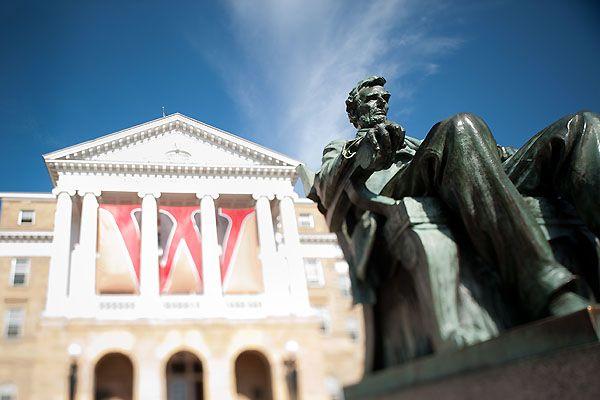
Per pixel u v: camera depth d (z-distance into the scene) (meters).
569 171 1.87
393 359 2.21
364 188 2.25
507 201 1.77
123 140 37.56
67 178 35.03
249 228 34.84
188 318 31.19
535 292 1.67
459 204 1.89
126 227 33.62
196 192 35.81
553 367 1.30
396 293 2.18
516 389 1.39
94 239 33.28
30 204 36.41
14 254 34.44
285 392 30.78
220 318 31.55
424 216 1.96
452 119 1.95
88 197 34.56
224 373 30.36
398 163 2.49
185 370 31.23
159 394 29.25
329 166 2.40
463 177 1.87
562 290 1.63
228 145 38.56
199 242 34.12
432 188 2.07
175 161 37.44
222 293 32.66
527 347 1.39
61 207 34.00
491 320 1.81
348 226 2.44
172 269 32.75
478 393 1.52
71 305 30.69
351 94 2.62
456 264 1.87
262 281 34.03
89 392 28.77
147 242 33.31
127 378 30.45
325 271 37.31
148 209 34.53
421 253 1.89
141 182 35.62
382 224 2.20
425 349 1.96
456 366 1.65
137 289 32.09
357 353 34.50
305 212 39.84
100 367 30.38
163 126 38.78
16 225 35.53
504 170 2.01
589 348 1.22
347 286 37.09
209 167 36.56
